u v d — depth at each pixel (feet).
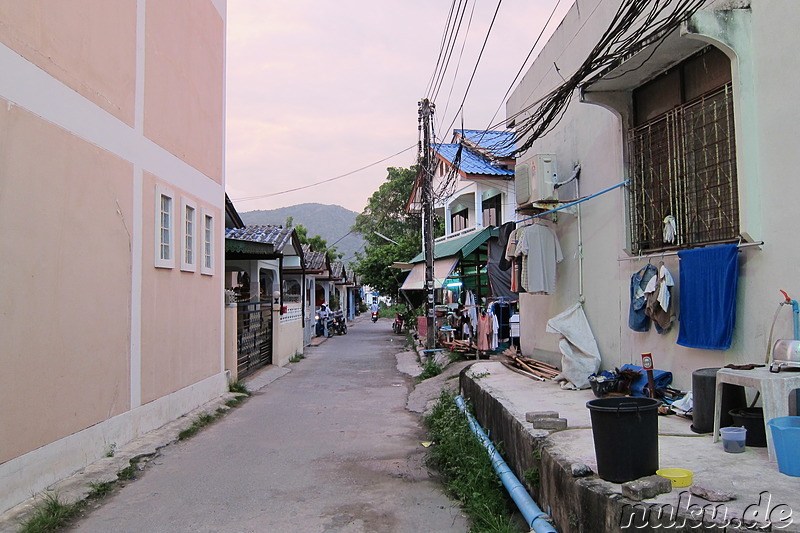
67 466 19.86
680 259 19.15
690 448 14.76
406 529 16.26
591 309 26.22
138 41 26.25
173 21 30.55
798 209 14.90
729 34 16.31
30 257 18.20
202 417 30.78
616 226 23.72
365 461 23.26
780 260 15.46
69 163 20.49
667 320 19.99
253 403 36.88
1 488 16.51
